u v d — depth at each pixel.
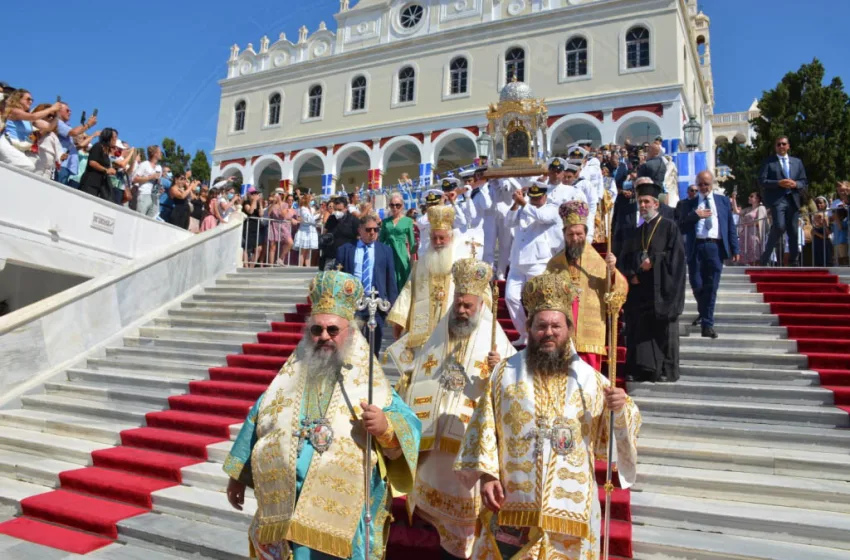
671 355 5.80
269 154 26.41
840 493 4.05
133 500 5.19
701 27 31.94
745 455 4.55
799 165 8.87
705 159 14.12
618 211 8.44
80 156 11.14
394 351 4.77
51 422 6.77
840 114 20.61
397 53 24.77
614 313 3.09
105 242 10.11
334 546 2.76
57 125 9.98
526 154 15.10
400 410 3.09
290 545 2.80
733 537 3.92
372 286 6.94
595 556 2.79
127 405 7.13
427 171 23.58
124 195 11.05
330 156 25.41
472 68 23.28
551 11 21.58
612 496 4.32
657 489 4.48
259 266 12.11
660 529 4.07
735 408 5.17
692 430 4.98
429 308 4.79
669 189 12.16
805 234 10.38
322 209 13.95
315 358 3.06
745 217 11.41
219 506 4.84
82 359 8.37
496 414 3.00
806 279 8.12
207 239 10.87
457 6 23.75
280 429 2.94
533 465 2.81
